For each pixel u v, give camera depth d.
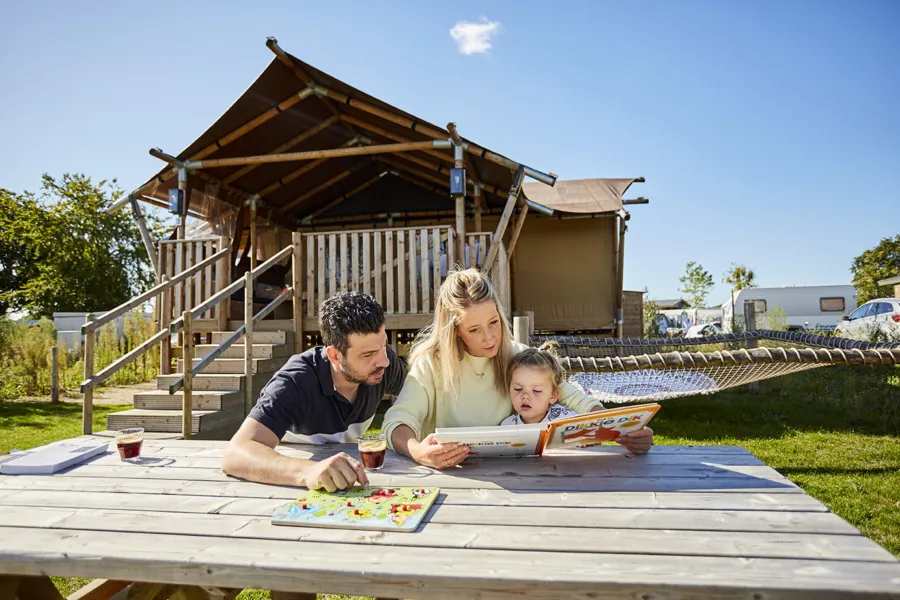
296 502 1.57
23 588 1.70
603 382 5.67
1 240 30.55
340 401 2.26
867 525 3.66
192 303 8.12
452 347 2.29
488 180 9.73
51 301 28.50
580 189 11.73
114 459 2.16
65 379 11.61
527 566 1.14
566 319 11.61
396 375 2.60
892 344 6.61
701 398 9.01
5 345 12.06
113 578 1.25
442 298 2.30
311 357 2.26
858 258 37.69
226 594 2.19
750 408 8.02
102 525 1.45
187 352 5.01
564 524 1.38
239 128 8.29
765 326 14.16
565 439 1.95
